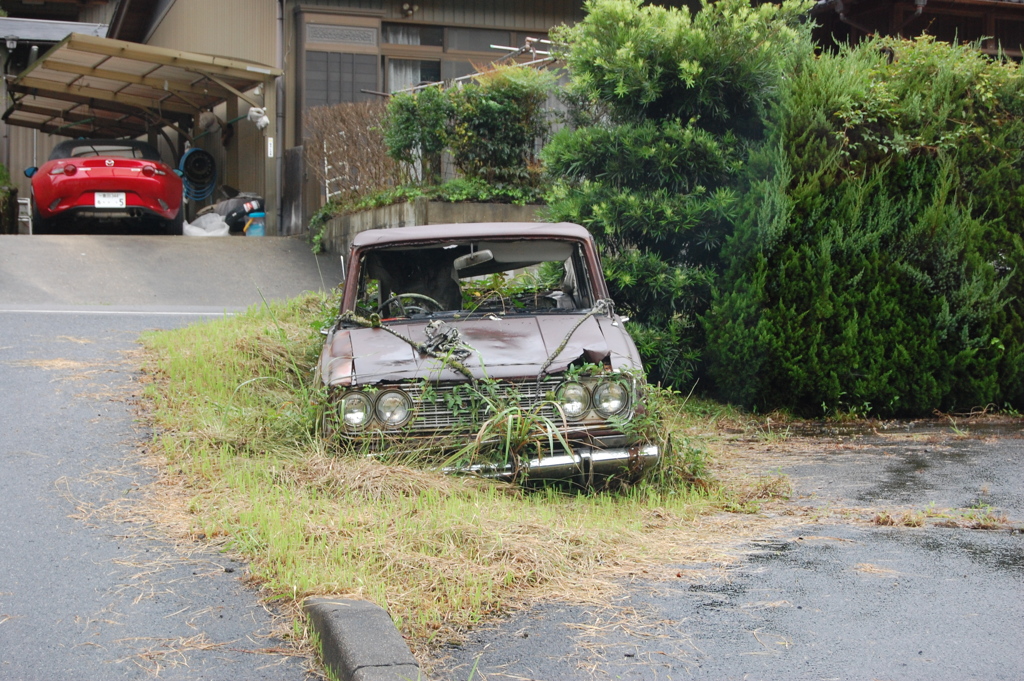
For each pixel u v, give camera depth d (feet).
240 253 54.13
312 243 57.72
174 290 45.75
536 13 72.90
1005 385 30.30
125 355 29.84
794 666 12.02
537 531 16.51
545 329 21.13
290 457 20.07
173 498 18.34
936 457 23.99
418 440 18.98
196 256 52.54
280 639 12.84
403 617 13.28
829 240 29.12
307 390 22.18
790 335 29.07
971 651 12.38
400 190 48.08
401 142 48.26
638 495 19.53
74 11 104.88
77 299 42.75
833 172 29.45
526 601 14.14
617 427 19.01
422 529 15.97
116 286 45.52
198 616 13.43
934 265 29.76
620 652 12.45
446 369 19.36
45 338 31.94
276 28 68.44
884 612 13.66
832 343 29.53
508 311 22.62
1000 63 30.76
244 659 12.26
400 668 11.35
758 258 29.32
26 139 91.25
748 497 20.16
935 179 29.71
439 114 47.88
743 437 26.89
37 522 16.97
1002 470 22.43
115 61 63.87
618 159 30.45
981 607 13.80
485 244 23.06
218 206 67.56
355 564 14.79
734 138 30.09
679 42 30.07
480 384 19.24
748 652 12.42
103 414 23.61
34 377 26.63
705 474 21.25
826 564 15.71
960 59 30.86
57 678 11.68
